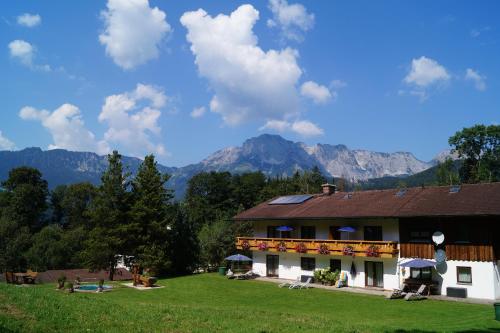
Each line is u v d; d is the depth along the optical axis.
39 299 19.55
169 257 53.69
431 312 28.48
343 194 49.34
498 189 36.59
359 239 42.25
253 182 112.62
